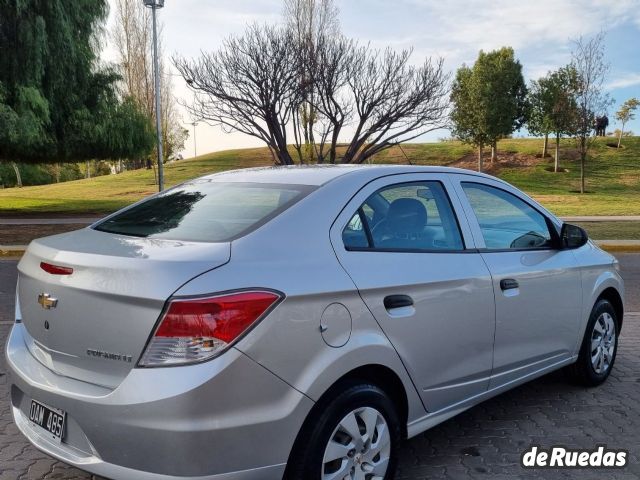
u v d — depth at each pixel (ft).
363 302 9.48
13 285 30.78
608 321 16.21
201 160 184.96
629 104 165.48
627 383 16.42
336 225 9.87
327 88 62.28
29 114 64.08
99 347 8.41
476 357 11.68
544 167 148.15
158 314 7.88
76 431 8.62
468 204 12.48
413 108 64.49
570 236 14.43
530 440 12.95
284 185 10.85
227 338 7.93
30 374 9.29
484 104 135.03
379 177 11.10
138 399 7.78
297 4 70.03
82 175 283.18
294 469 8.72
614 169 144.66
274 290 8.42
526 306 12.80
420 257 10.80
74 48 70.44
